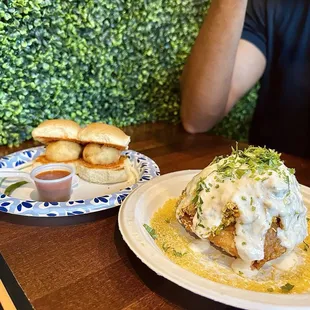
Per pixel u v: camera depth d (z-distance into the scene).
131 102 1.52
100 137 0.99
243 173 0.64
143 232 0.66
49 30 1.19
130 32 1.39
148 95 1.57
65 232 0.74
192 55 1.50
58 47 1.23
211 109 1.49
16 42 1.13
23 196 0.88
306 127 1.73
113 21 1.32
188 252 0.67
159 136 1.43
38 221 0.78
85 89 1.36
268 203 0.61
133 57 1.44
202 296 0.54
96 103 1.41
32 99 1.24
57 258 0.66
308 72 1.68
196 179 0.71
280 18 1.69
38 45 1.18
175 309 0.56
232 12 1.37
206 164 1.15
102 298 0.56
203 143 1.37
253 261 0.62
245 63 1.68
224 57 1.43
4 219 0.78
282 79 1.74
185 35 1.56
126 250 0.69
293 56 1.69
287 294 0.54
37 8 1.13
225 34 1.40
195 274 0.57
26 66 1.18
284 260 0.66
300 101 1.72
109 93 1.44
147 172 0.98
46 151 1.03
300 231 0.65
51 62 1.23
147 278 0.62
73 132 1.02
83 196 0.92
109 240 0.72
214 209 0.64
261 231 0.61
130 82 1.48
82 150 1.05
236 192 0.62
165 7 1.45
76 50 1.27
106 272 0.63
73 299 0.56
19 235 0.72
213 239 0.64
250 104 1.92
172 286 0.60
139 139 1.37
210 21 1.43
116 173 0.98
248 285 0.59
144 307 0.55
